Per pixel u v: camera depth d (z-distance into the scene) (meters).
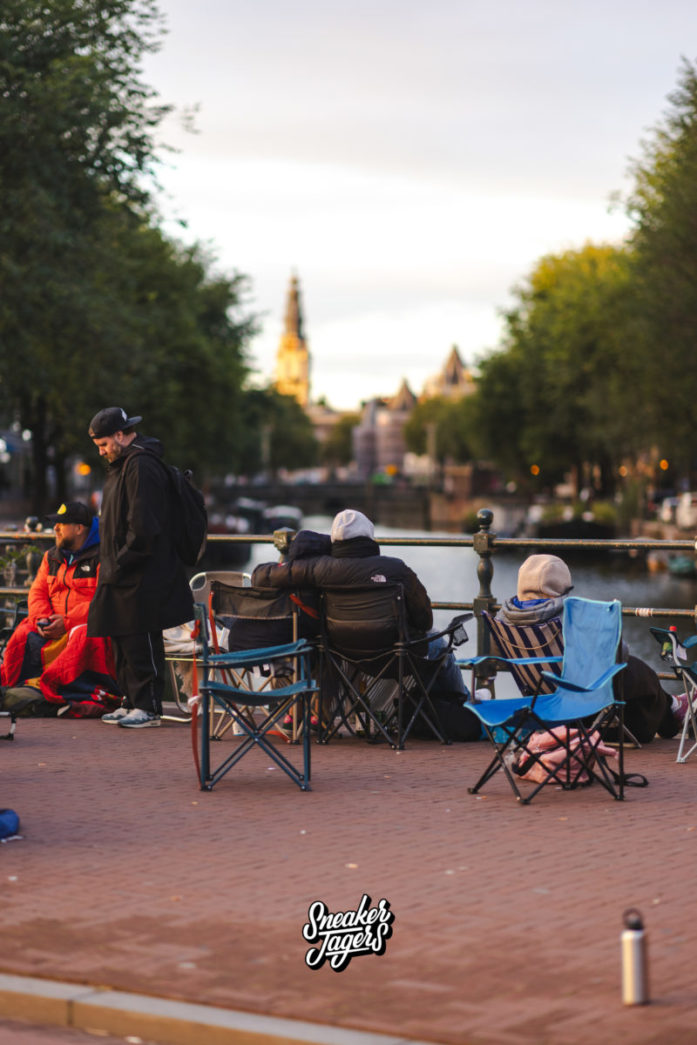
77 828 6.66
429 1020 4.17
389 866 5.96
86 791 7.54
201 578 9.94
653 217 35.66
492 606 9.91
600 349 48.53
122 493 9.37
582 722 7.54
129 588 9.43
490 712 7.55
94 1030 4.34
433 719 9.27
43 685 10.13
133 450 9.38
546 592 8.57
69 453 50.19
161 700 9.76
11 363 29.20
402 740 8.95
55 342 29.88
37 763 8.36
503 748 7.53
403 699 9.08
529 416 64.50
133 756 8.61
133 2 27.77
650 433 40.53
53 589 10.36
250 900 5.44
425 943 4.90
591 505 65.00
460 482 110.06
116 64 27.78
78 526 10.27
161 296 45.38
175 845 6.33
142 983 4.51
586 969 4.62
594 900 5.43
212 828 6.67
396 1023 4.15
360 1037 4.05
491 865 5.98
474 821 6.86
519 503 83.94
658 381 37.56
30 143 26.92
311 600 9.07
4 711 9.67
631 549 9.49
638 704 8.99
